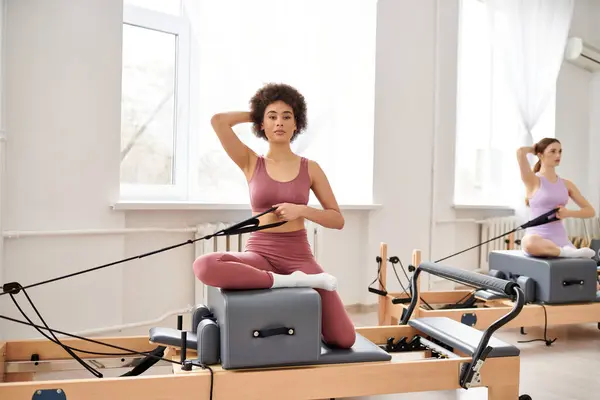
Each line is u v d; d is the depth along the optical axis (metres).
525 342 3.11
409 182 4.12
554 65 4.59
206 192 3.51
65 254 2.70
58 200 2.67
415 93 4.12
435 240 4.31
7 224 2.54
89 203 2.77
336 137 4.11
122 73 3.15
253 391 1.70
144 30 3.23
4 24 2.47
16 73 2.54
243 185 3.63
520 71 4.48
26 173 2.58
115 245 2.86
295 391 1.74
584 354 2.89
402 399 2.24
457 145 4.72
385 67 3.94
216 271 1.74
